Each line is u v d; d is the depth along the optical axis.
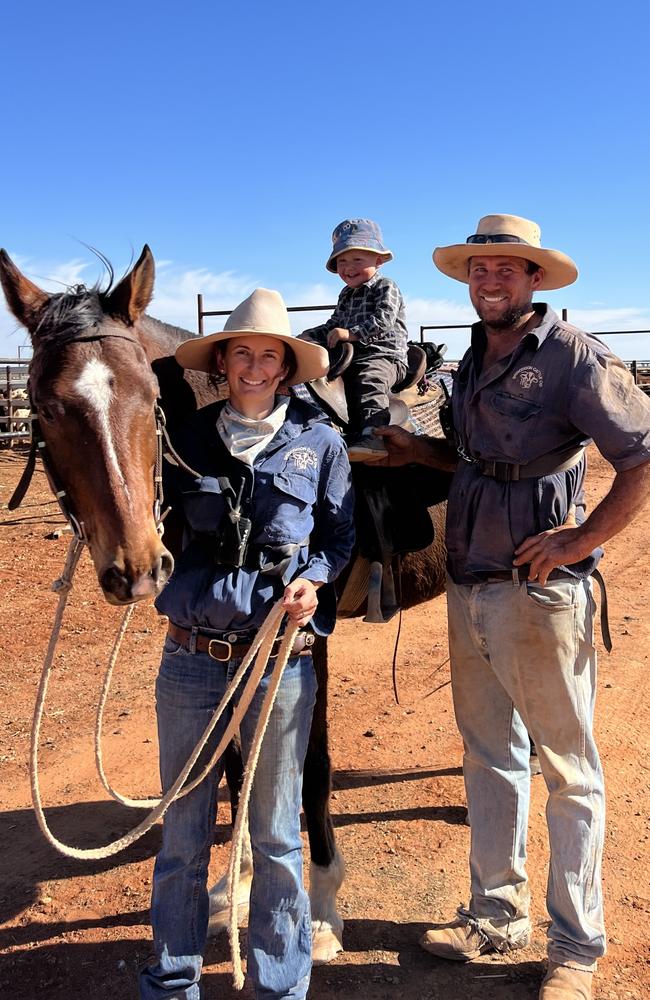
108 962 3.12
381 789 4.40
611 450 2.62
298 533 2.50
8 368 16.64
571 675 2.79
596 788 2.84
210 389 3.29
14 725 5.10
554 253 2.71
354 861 3.72
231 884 2.49
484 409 2.82
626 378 2.68
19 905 3.46
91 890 3.56
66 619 7.12
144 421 2.40
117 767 4.62
